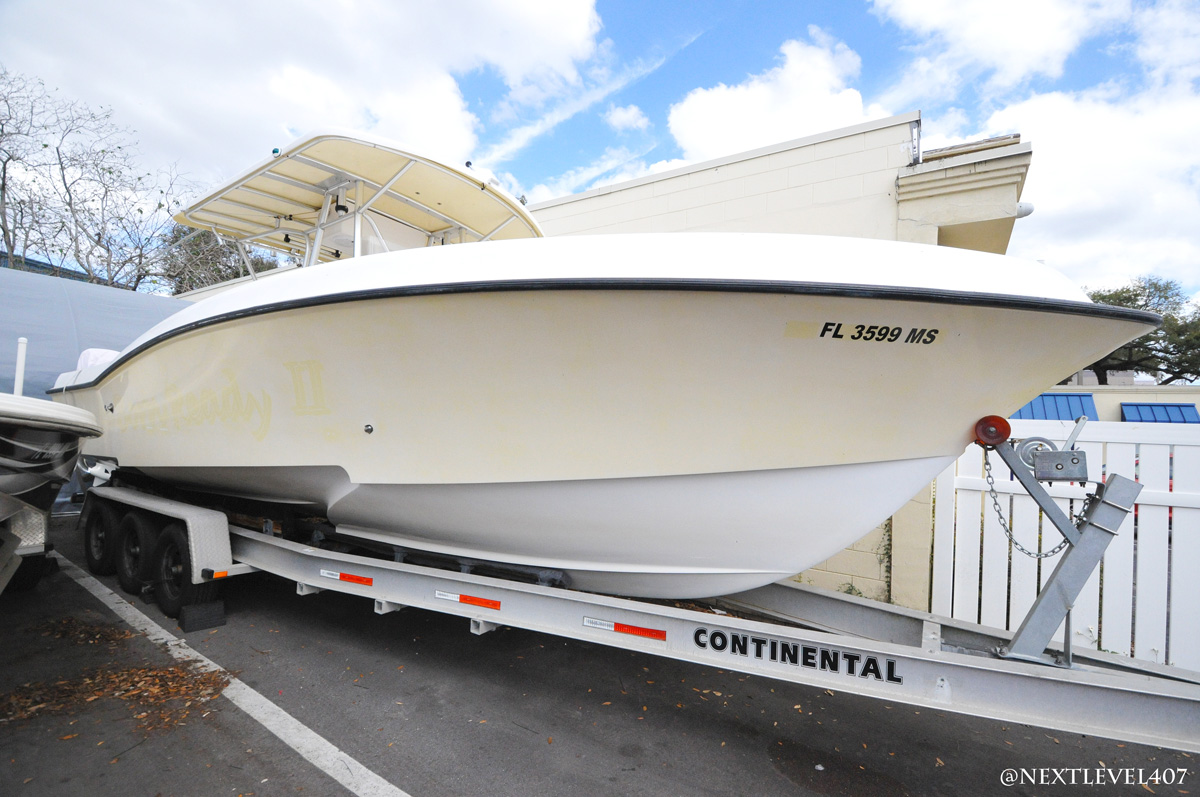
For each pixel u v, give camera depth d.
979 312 1.71
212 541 3.18
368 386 2.36
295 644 3.03
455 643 3.10
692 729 2.32
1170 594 2.85
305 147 2.97
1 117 12.35
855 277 1.73
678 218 4.93
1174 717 1.49
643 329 1.88
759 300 1.75
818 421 1.95
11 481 2.64
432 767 2.00
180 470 3.49
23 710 2.31
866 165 4.14
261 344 2.60
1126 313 1.68
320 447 2.60
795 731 2.34
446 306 2.05
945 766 2.14
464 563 2.78
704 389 1.94
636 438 2.07
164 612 3.39
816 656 1.86
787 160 4.44
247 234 4.21
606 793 1.89
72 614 3.39
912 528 3.69
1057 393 12.82
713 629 2.01
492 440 2.22
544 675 2.75
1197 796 2.01
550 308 1.92
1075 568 1.87
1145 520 2.91
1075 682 1.58
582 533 2.37
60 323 6.60
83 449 4.55
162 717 2.28
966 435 2.00
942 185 3.87
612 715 2.41
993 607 3.25
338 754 2.05
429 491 2.44
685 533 2.25
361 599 3.78
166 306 7.48
